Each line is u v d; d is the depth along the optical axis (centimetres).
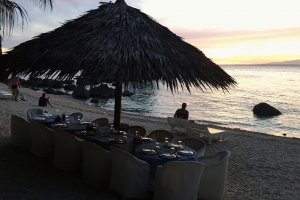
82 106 2336
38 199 443
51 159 634
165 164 418
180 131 1164
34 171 561
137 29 614
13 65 621
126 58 521
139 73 512
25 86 4538
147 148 496
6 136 833
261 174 668
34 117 748
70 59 534
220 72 675
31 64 591
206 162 520
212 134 974
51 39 636
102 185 497
